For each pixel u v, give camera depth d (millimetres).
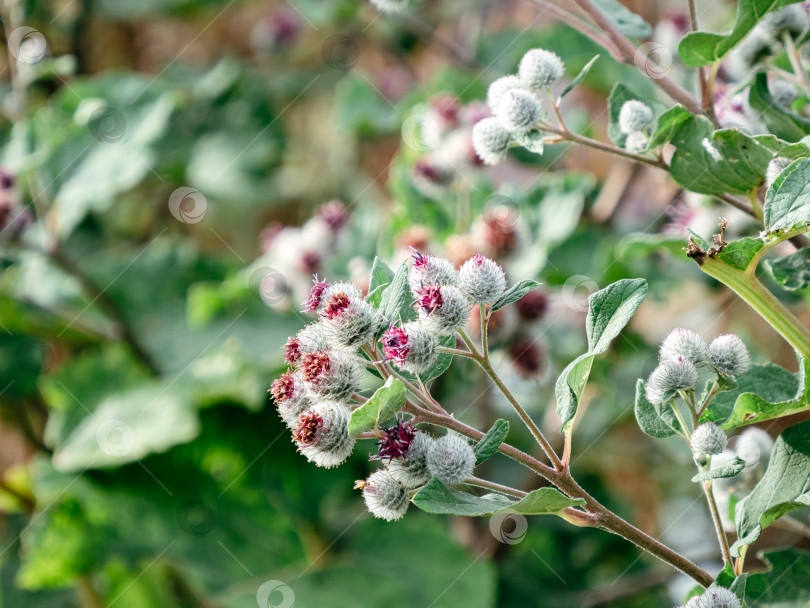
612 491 1698
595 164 1937
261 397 1545
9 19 1781
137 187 2143
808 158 931
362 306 960
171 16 2312
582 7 1069
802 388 963
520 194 1464
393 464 941
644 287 952
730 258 950
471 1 1993
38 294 1763
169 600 1708
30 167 1627
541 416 1610
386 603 1426
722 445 955
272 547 1553
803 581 996
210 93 2229
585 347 1524
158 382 1650
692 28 1050
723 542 957
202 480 1601
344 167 2355
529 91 1075
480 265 971
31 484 1629
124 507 1595
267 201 2277
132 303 1808
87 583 1683
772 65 1107
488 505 916
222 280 1854
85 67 2236
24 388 1758
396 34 2035
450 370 1402
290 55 2314
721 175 1025
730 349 970
